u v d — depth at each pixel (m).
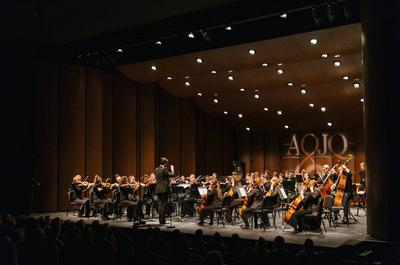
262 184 13.48
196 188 14.41
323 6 13.36
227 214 12.79
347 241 9.18
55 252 5.82
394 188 8.98
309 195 10.34
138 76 18.97
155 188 12.41
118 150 18.78
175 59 17.25
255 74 17.83
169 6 13.15
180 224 12.41
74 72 17.11
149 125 19.59
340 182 11.98
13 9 13.05
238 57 16.41
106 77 18.56
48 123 16.31
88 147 17.25
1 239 4.95
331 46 14.85
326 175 13.50
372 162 9.62
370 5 9.67
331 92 18.58
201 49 16.56
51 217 14.17
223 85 19.19
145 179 13.91
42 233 6.39
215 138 22.75
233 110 21.88
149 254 6.00
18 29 14.68
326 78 17.39
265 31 15.32
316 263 5.88
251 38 15.59
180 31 14.66
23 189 15.63
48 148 16.22
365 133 10.03
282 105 20.50
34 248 5.91
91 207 14.00
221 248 6.69
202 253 6.53
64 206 16.38
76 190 14.32
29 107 16.03
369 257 8.71
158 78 19.14
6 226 6.94
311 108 20.41
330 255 8.01
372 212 9.62
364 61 10.09
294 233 10.40
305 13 14.58
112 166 18.52
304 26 14.60
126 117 19.14
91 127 17.42
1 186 15.20
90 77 17.56
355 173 21.83
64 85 16.83
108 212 13.73
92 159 17.31
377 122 9.41
